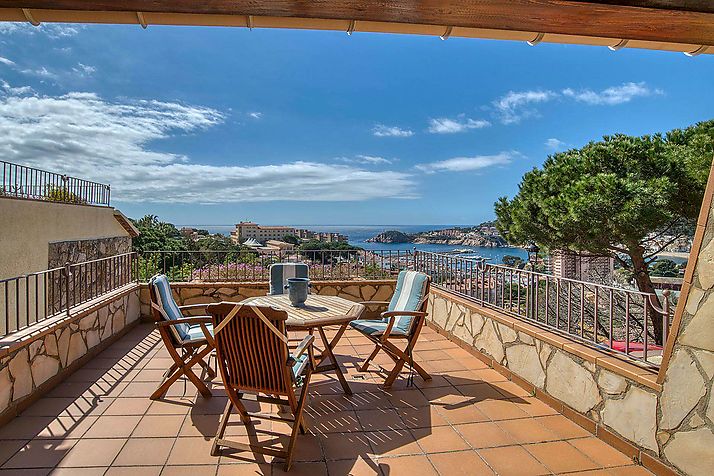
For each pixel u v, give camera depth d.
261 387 2.80
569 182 8.48
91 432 2.97
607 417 2.90
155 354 4.80
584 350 3.16
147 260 6.86
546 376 3.54
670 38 2.26
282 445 2.84
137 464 2.58
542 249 9.07
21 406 3.26
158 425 3.09
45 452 2.70
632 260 8.09
